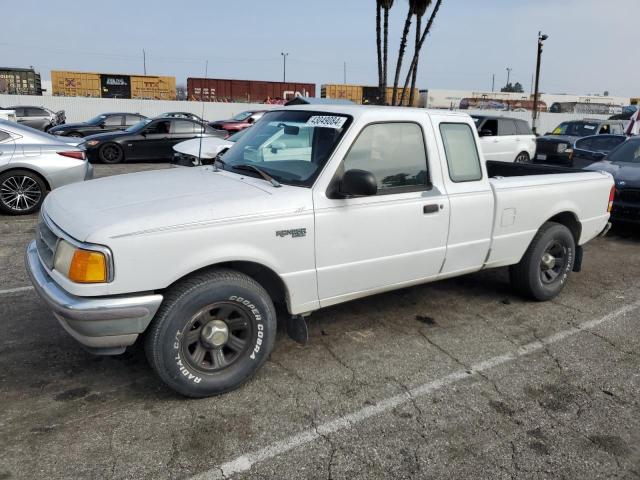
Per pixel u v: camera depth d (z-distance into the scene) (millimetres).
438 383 3652
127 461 2762
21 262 5945
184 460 2789
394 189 3910
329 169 3594
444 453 2934
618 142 11719
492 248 4605
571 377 3807
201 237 3115
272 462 2805
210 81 36406
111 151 15969
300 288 3578
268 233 3338
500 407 3395
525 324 4707
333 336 4324
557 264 5293
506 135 14672
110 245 2881
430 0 16922
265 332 3459
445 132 4250
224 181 3734
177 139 16516
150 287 3008
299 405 3324
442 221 4168
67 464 2721
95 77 37406
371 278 3902
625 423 3270
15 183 8305
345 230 3656
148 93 38406
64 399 3289
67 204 3357
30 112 24703
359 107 3980
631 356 4160
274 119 4344
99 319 2906
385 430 3109
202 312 3217
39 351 3873
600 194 5488
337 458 2855
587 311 5070
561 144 14656
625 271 6465
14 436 2918
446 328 4559
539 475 2793
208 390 3303
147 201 3258
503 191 4547
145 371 3650
